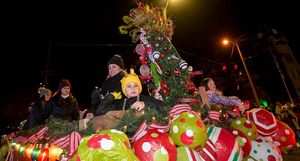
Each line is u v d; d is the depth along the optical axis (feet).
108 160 7.96
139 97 12.45
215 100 14.83
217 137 11.59
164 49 13.26
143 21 13.98
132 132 10.86
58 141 12.01
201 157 10.64
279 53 114.73
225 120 13.99
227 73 83.61
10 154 20.68
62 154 12.46
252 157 13.46
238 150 11.59
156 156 9.16
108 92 14.46
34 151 14.38
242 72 94.32
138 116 10.82
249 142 13.12
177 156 10.02
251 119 14.99
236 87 83.46
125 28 14.56
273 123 14.75
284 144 15.78
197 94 13.38
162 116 11.30
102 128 11.18
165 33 13.91
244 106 15.66
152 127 10.52
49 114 17.54
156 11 14.34
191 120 10.25
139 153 9.29
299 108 43.52
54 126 12.43
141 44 14.24
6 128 59.11
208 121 12.80
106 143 8.09
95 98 15.21
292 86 119.55
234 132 13.33
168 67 12.94
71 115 18.03
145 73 14.34
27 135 15.96
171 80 12.80
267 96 90.99
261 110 15.40
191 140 9.96
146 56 14.10
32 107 18.34
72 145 11.11
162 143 9.41
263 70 101.65
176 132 10.20
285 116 41.27
